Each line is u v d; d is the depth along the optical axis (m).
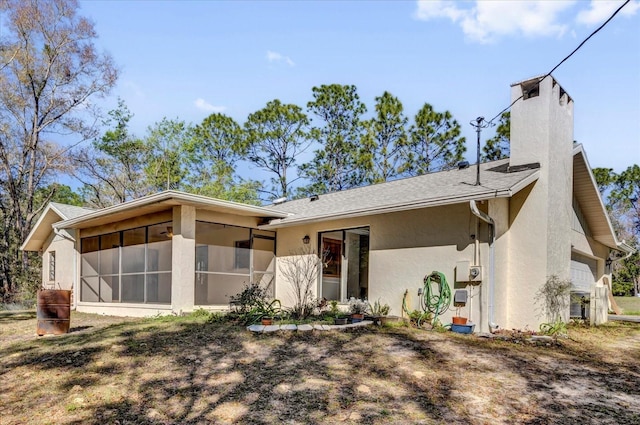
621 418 3.92
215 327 7.54
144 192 26.00
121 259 11.99
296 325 7.37
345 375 4.99
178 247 9.70
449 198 7.92
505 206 8.34
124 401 4.28
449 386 4.70
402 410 4.07
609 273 15.07
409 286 8.99
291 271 10.89
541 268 7.95
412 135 23.36
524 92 8.63
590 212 12.17
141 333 7.10
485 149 22.06
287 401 4.26
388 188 11.73
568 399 4.38
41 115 22.61
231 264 11.01
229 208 10.23
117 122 25.27
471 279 7.96
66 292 7.77
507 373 5.16
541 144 8.27
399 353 5.90
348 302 10.04
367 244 11.46
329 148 24.92
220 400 4.29
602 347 6.95
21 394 4.52
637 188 28.61
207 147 25.94
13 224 22.36
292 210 12.46
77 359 5.63
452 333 7.54
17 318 10.99
